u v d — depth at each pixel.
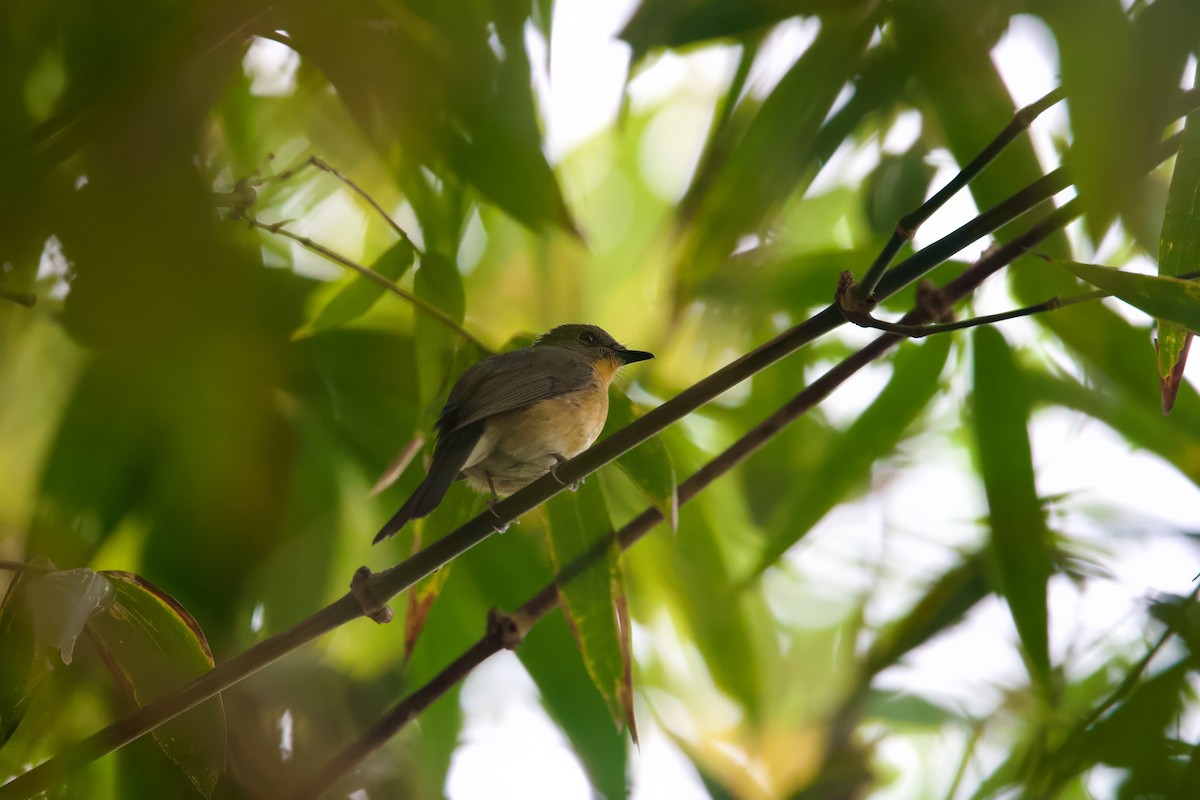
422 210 8.25
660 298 11.13
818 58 8.57
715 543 10.25
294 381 8.23
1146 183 6.01
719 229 9.05
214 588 7.61
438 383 7.77
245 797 7.82
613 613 6.92
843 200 11.53
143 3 5.89
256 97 8.58
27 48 5.94
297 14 6.41
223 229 5.45
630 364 10.97
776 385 11.10
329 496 8.32
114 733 5.77
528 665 8.95
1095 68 5.68
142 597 6.48
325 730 8.49
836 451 9.82
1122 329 9.51
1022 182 8.43
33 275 5.50
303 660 8.62
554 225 7.95
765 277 10.02
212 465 6.64
